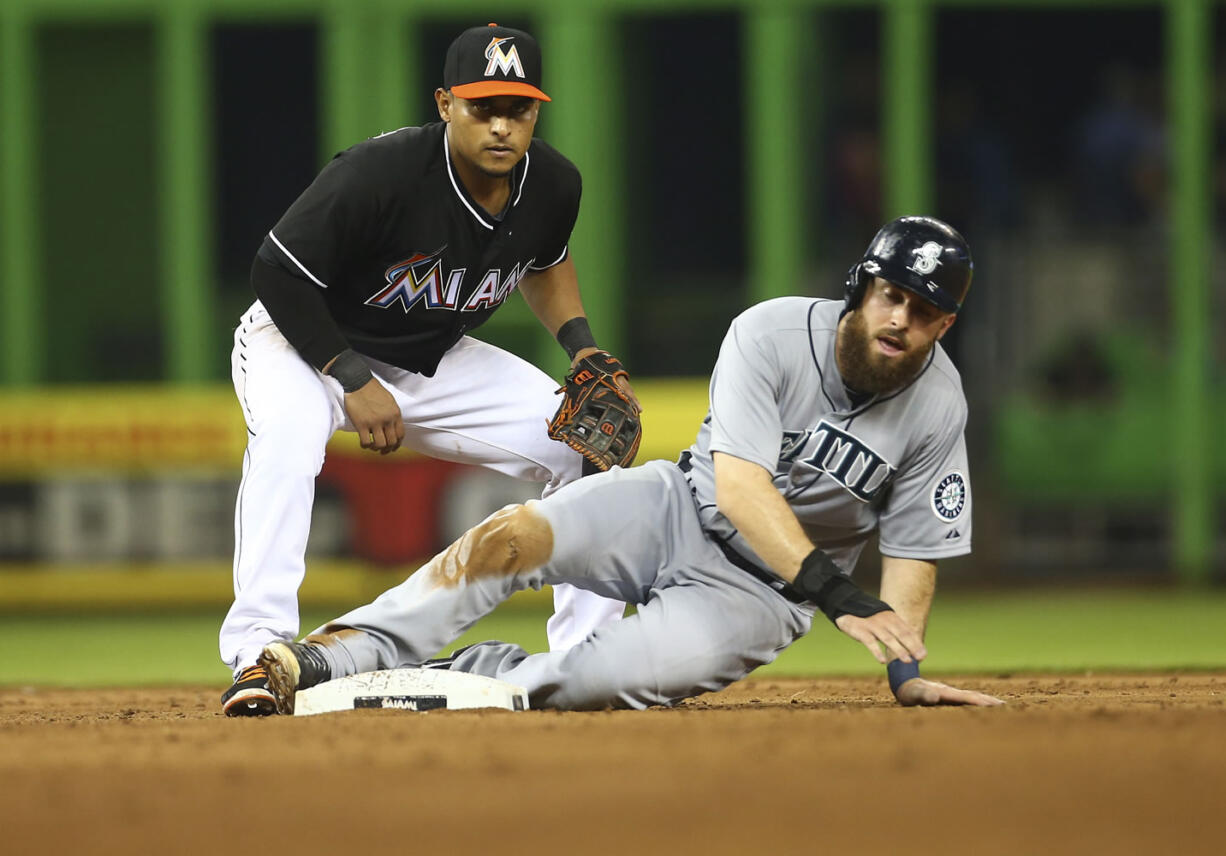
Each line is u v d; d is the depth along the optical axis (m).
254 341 16.86
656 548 15.16
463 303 16.97
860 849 8.20
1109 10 47.69
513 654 15.71
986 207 44.16
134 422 40.19
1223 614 35.03
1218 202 45.50
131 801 9.78
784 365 14.45
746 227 44.53
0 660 29.14
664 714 14.16
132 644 32.16
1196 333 43.22
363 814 9.23
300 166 44.47
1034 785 9.84
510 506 15.10
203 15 42.12
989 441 43.94
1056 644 29.08
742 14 44.06
